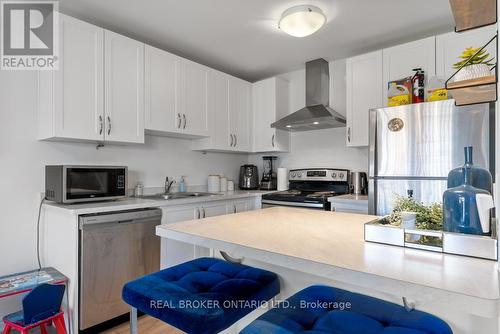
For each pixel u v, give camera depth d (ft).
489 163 5.94
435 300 1.98
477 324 2.99
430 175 6.59
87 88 7.22
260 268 4.52
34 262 7.22
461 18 3.12
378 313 3.08
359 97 9.36
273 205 10.46
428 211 3.25
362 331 2.75
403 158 6.96
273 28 8.39
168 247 7.84
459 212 2.80
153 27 8.32
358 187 10.11
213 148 10.52
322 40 9.20
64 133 6.81
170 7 7.29
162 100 8.86
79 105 7.07
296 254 2.76
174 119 9.17
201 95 10.06
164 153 10.25
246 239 3.33
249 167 12.48
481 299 1.83
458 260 2.57
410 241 2.94
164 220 7.84
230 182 11.98
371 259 2.61
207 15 7.68
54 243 6.90
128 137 7.99
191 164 11.14
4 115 6.87
